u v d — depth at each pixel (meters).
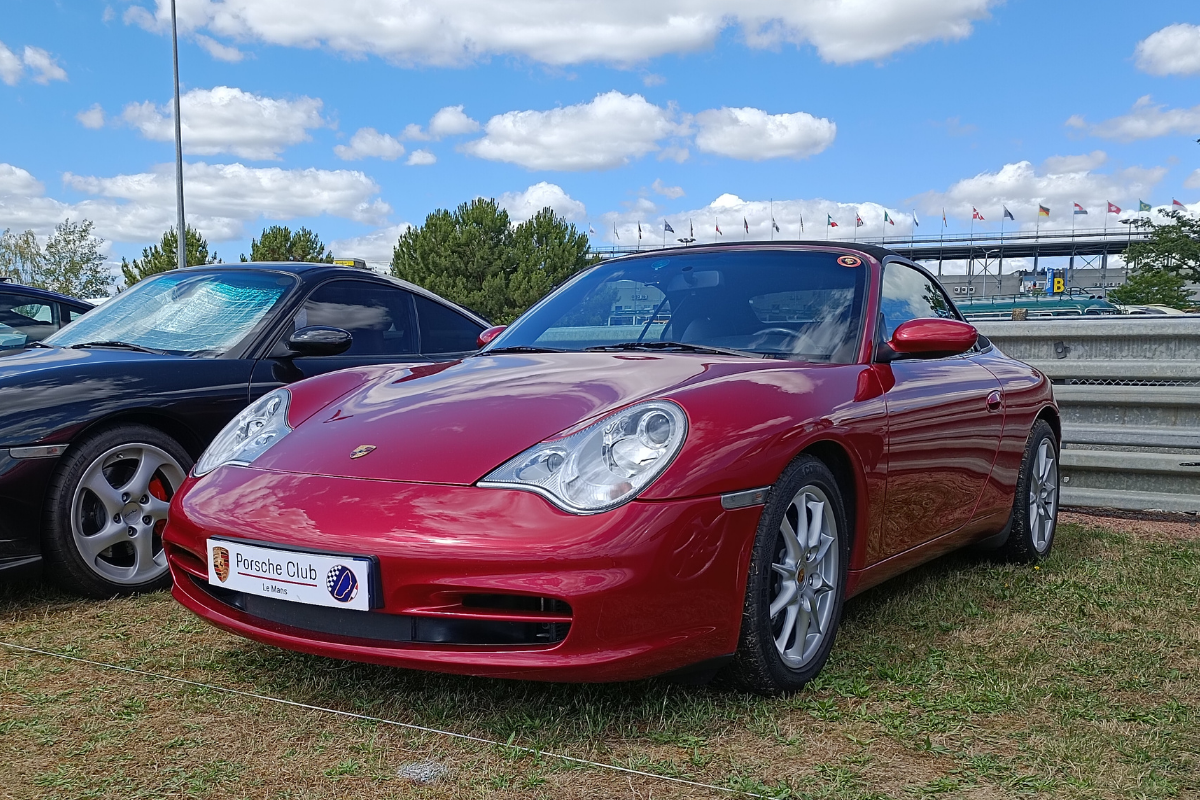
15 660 2.61
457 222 47.06
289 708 2.28
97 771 1.94
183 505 2.45
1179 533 4.57
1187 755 2.11
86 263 37.81
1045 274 91.94
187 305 4.08
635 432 2.20
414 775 1.94
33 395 3.13
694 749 2.09
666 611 2.10
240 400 3.60
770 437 2.32
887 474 2.78
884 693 2.46
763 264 3.27
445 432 2.33
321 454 2.39
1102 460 4.95
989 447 3.46
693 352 2.90
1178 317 4.93
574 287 3.52
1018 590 3.52
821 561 2.56
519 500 2.10
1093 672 2.64
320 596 2.13
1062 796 1.91
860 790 1.91
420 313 4.62
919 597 3.37
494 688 2.40
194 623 2.97
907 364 3.09
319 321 4.08
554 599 2.06
